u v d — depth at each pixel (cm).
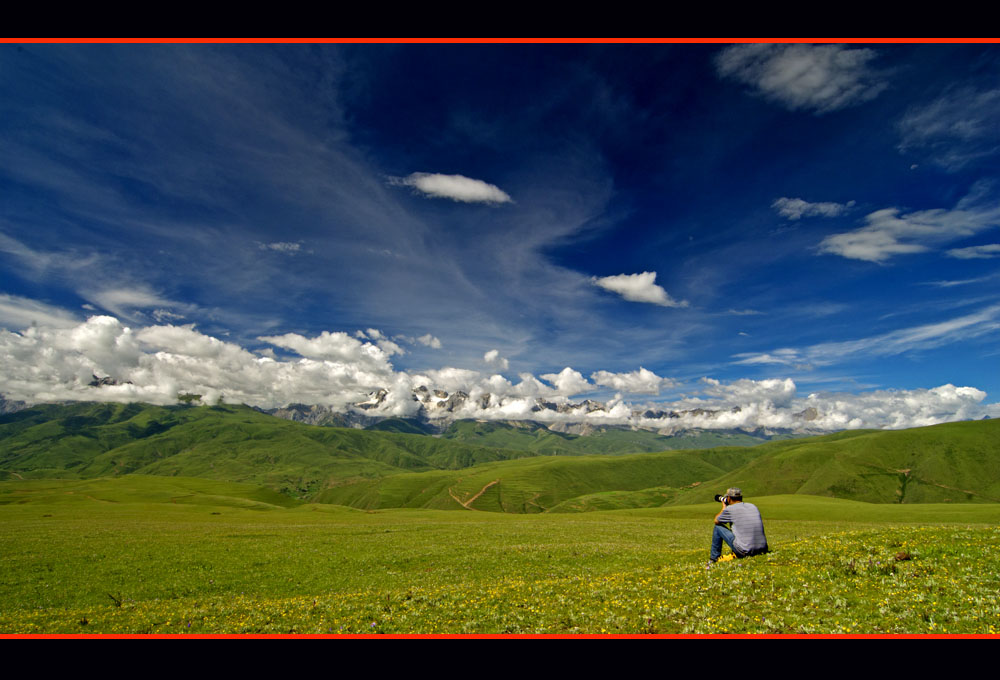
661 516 10669
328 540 5109
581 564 3331
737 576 1894
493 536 5341
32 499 16025
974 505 10256
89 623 1862
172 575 3497
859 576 1788
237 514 10825
